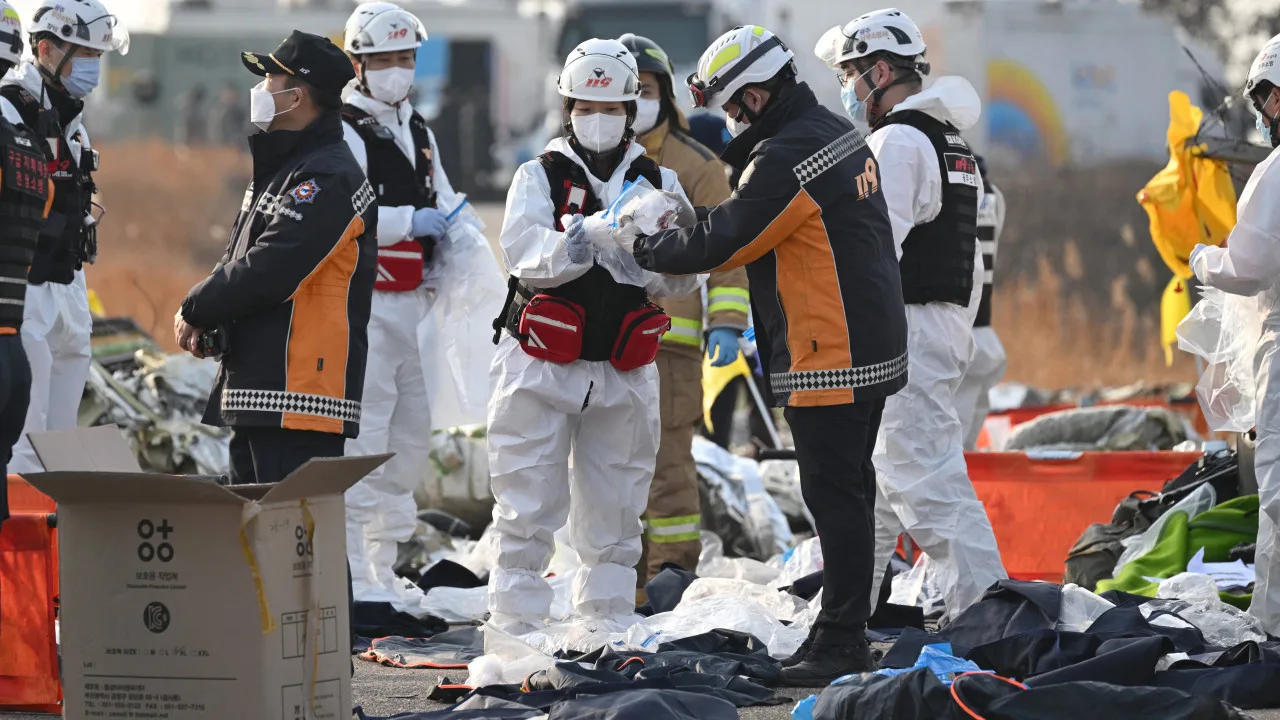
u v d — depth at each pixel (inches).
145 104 3622.0
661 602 976.9
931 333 900.6
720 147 1334.9
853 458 748.0
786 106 751.1
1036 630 738.2
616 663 759.1
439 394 1100.5
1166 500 1050.1
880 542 933.2
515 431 858.8
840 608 754.2
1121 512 1063.0
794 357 745.0
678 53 3348.9
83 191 1047.0
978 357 1228.5
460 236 1090.1
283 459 751.1
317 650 589.9
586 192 844.0
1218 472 1056.2
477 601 1043.3
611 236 800.9
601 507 884.0
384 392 1063.6
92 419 1315.2
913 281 900.6
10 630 711.7
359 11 1045.8
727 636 831.7
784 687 746.8
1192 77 3088.1
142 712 575.8
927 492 895.7
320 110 757.3
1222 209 1165.7
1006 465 1172.5
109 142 3627.0
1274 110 860.0
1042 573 1162.6
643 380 876.0
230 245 764.0
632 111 850.8
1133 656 679.7
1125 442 1464.1
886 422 901.8
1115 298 2874.0
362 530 1064.2
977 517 901.2
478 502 1344.7
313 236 731.4
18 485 1008.9
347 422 759.1
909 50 900.6
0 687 715.4
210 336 740.0
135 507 573.0
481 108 3420.3
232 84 3617.1
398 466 1087.6
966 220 906.1
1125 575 989.2
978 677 629.9
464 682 782.5
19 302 730.2
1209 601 876.0
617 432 874.8
